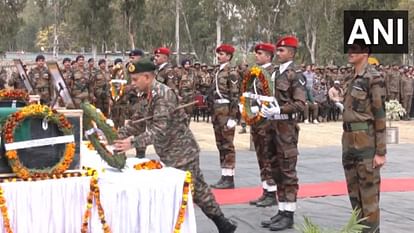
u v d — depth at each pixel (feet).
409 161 35.37
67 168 12.53
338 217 20.90
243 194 24.99
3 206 11.75
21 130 12.03
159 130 14.40
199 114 66.23
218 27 137.28
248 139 47.01
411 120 69.26
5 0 118.73
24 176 12.08
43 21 164.55
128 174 13.58
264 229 19.38
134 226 12.96
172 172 13.87
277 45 19.38
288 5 135.23
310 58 142.51
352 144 15.25
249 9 135.64
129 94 32.22
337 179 29.01
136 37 134.72
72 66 44.83
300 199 24.12
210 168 31.91
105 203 12.69
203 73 53.67
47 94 38.60
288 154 18.93
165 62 29.94
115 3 125.29
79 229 12.65
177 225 13.25
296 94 18.74
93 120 13.46
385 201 23.84
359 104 15.07
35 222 12.17
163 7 145.28
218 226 16.29
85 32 127.95
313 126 59.47
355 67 15.37
